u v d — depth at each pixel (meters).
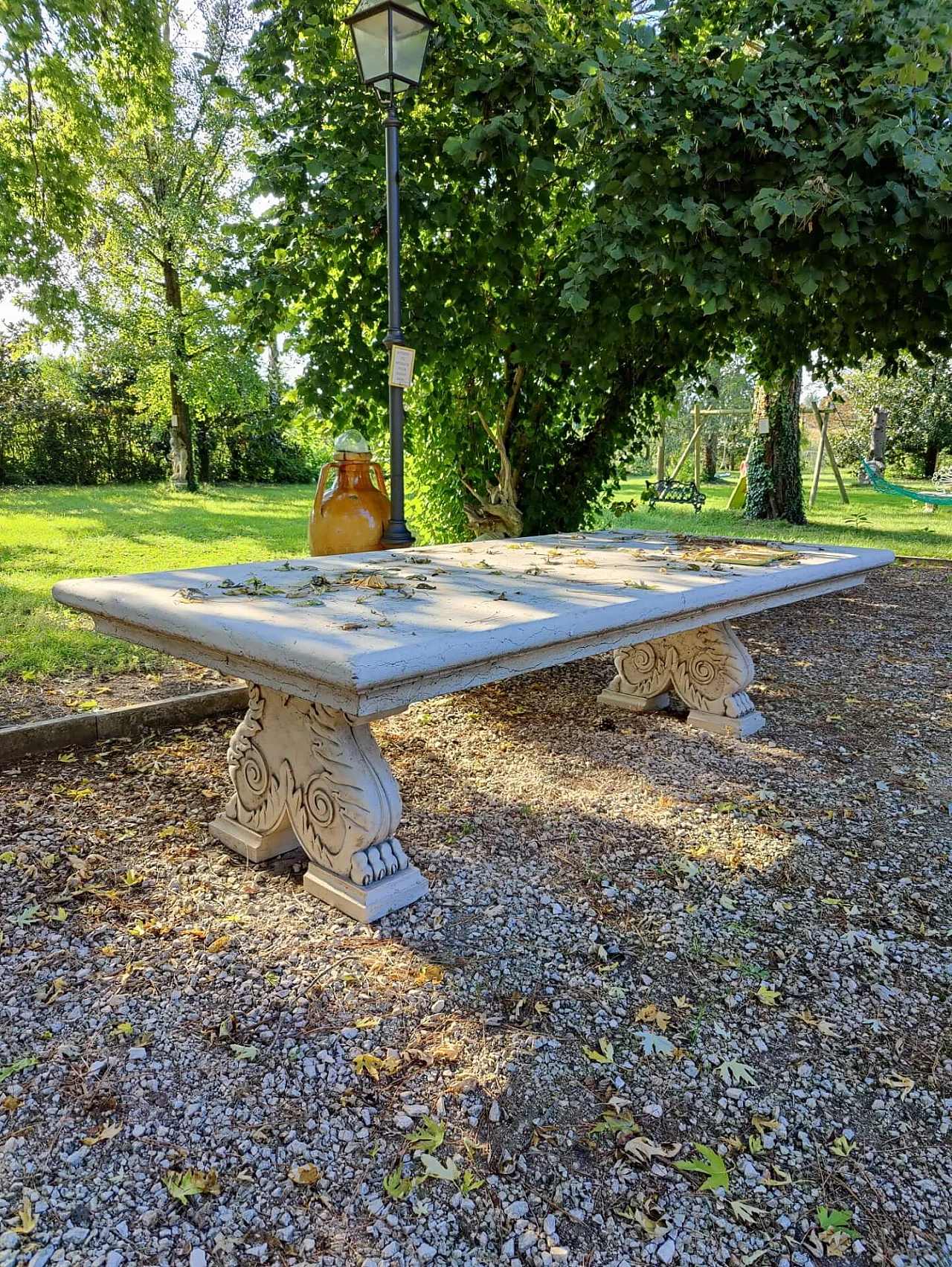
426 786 2.78
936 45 3.21
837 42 3.65
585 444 5.38
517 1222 1.19
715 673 3.36
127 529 8.45
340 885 1.98
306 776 2.01
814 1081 1.52
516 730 3.38
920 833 2.53
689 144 3.36
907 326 4.27
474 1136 1.34
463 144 3.55
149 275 14.46
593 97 3.38
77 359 12.66
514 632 1.75
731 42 3.58
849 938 1.98
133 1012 1.59
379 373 4.14
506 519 5.00
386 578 2.42
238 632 1.67
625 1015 1.67
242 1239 1.15
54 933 1.84
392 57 3.43
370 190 3.84
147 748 3.01
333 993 1.68
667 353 5.09
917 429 21.36
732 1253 1.17
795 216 3.43
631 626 2.20
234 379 14.34
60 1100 1.37
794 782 2.89
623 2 4.30
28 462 15.62
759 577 2.60
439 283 4.26
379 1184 1.24
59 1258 1.10
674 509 12.24
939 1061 1.58
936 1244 1.20
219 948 1.81
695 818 2.58
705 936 1.97
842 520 10.80
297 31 4.01
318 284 4.17
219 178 13.57
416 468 5.37
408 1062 1.50
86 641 4.11
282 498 14.09
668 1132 1.38
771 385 6.04
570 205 4.70
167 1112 1.36
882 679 4.27
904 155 3.06
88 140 6.53
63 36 5.74
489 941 1.89
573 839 2.42
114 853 2.22
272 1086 1.42
